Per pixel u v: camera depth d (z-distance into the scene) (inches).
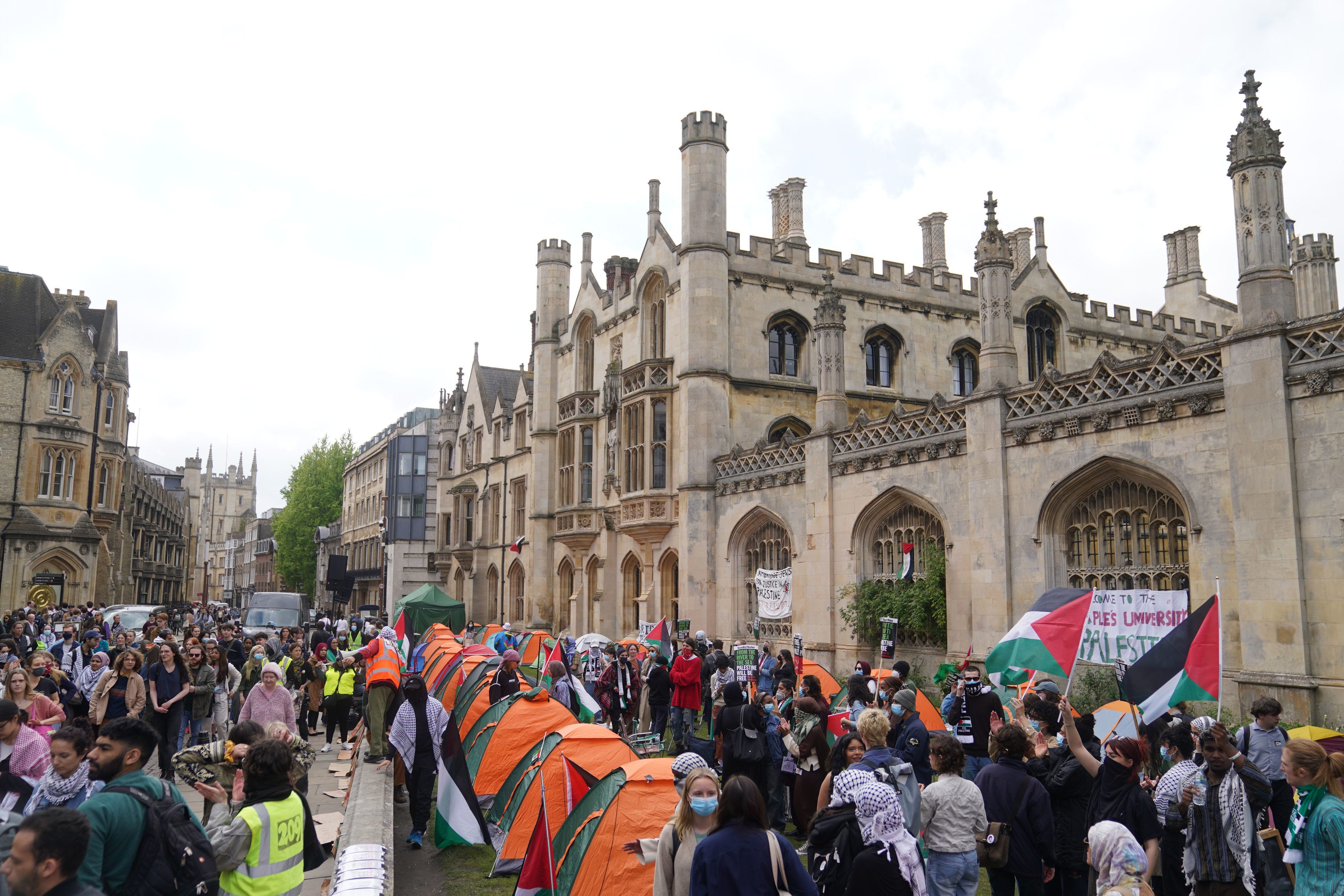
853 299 1312.7
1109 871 222.8
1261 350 575.5
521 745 488.4
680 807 239.3
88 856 195.2
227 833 228.4
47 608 1483.8
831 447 971.9
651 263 1332.4
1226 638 593.3
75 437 1943.9
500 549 1998.0
